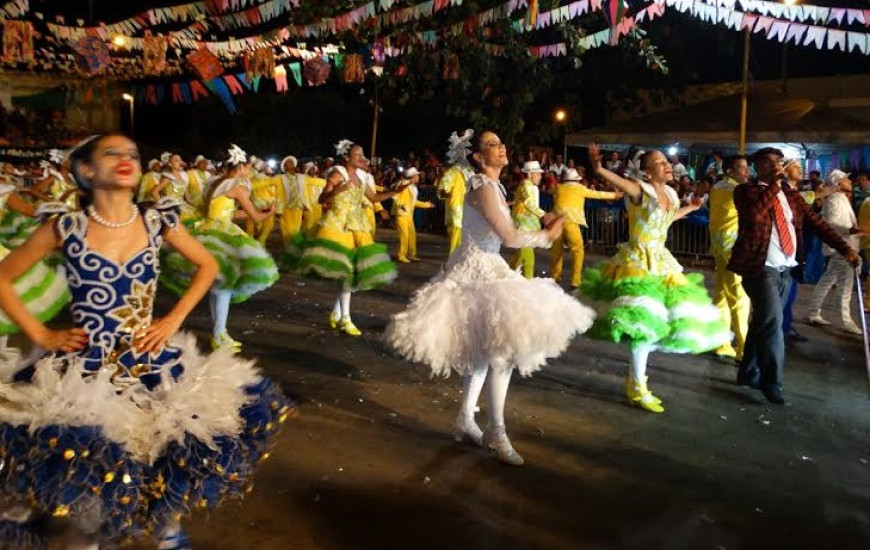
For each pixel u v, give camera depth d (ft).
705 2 26.27
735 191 20.44
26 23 26.50
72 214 9.91
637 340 18.78
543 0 36.29
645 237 19.51
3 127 65.10
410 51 36.68
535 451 16.66
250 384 10.71
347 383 21.08
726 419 19.02
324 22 28.86
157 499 9.75
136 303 10.05
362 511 13.71
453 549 12.51
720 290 24.18
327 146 86.84
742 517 13.91
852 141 52.60
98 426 9.30
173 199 10.58
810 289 37.83
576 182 38.29
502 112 62.90
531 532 13.14
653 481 15.31
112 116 72.43
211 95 86.07
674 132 57.00
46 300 19.21
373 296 34.24
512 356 14.67
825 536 13.29
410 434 17.44
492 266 15.51
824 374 23.20
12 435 9.13
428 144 84.33
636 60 65.31
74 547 9.84
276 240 57.06
